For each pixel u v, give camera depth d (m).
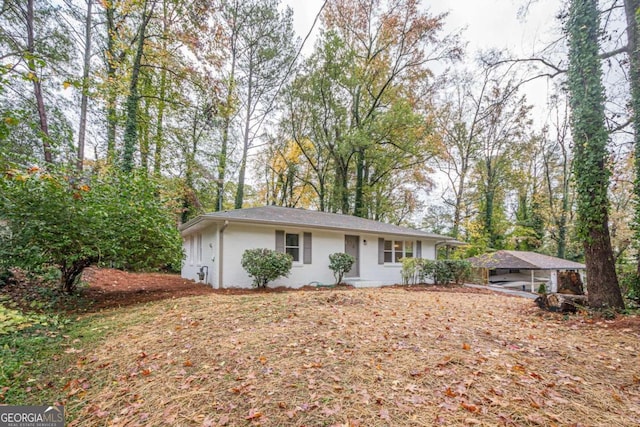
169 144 14.23
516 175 20.39
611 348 3.87
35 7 10.72
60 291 6.96
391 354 3.47
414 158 19.83
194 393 2.72
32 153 10.00
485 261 16.83
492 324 4.96
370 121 16.81
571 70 6.41
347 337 4.01
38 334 4.34
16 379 3.10
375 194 21.11
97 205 6.14
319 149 20.50
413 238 13.43
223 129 16.58
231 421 2.31
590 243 6.01
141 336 4.27
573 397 2.63
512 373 3.03
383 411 2.39
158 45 12.51
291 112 19.70
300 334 4.12
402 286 11.21
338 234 11.43
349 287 10.43
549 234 21.11
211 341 3.92
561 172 19.67
